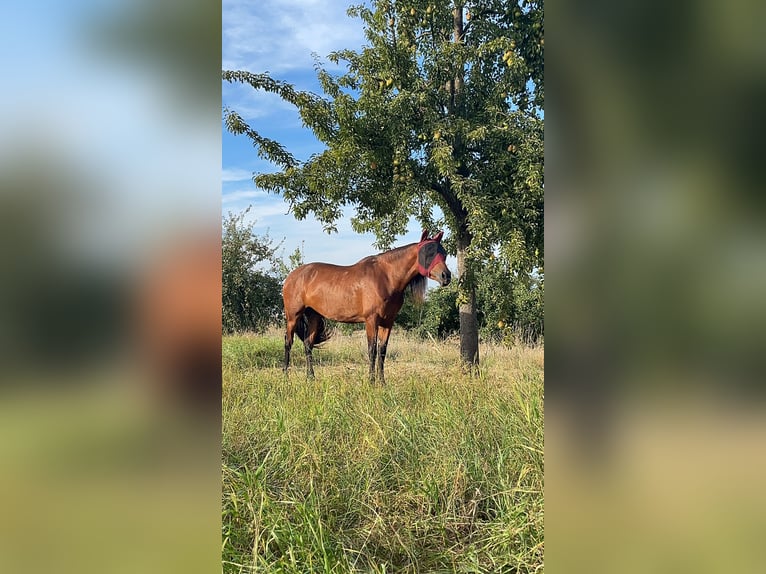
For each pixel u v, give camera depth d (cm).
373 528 225
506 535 213
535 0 513
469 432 293
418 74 550
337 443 297
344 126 512
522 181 479
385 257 539
